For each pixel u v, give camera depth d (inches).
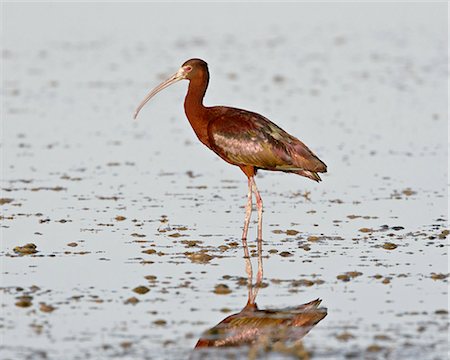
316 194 781.3
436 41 1860.2
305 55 1710.1
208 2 2311.8
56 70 1530.5
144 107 1233.4
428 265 572.7
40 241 632.4
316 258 592.1
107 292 524.7
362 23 2103.8
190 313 491.2
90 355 432.5
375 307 498.6
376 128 1077.1
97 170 874.1
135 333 461.7
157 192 788.0
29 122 1117.1
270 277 553.0
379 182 821.2
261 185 820.0
